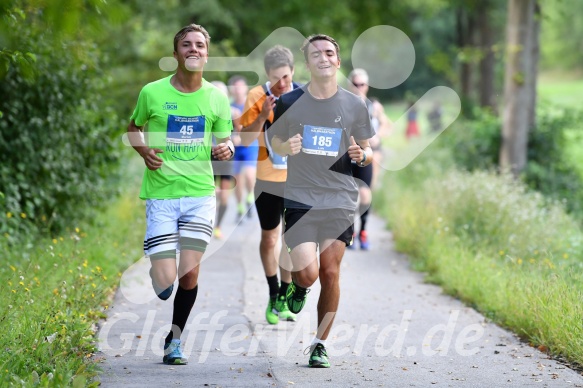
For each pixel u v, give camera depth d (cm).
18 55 1526
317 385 1420
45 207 2636
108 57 3241
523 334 1783
